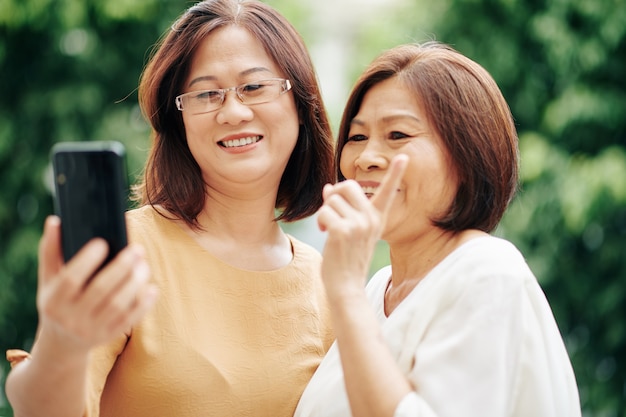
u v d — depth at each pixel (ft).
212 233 5.61
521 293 4.44
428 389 4.24
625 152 15.21
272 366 5.34
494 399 4.23
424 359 4.35
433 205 4.77
